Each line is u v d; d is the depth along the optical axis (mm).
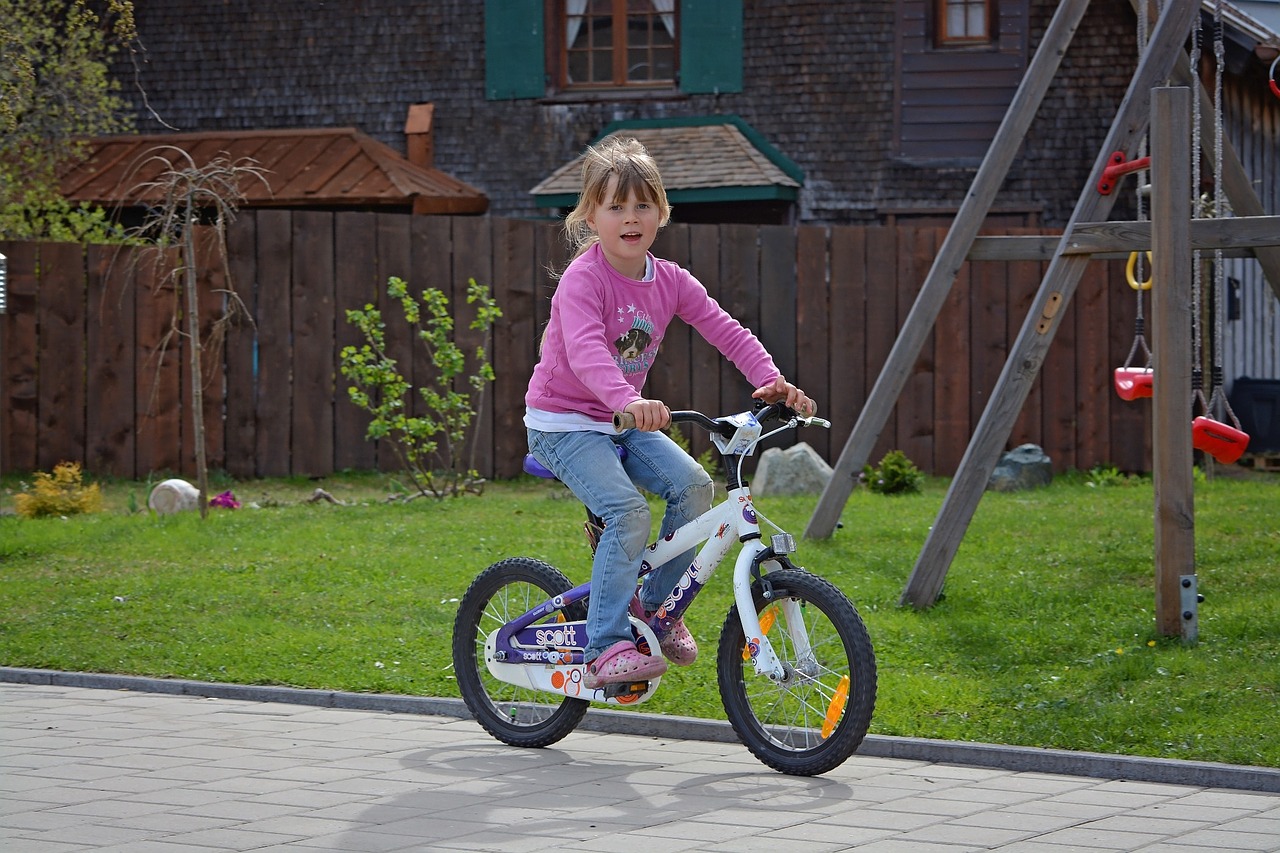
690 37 16984
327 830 4117
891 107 16547
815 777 4758
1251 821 4172
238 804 4402
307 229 12445
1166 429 6320
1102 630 6590
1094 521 9633
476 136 17500
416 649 6590
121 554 8836
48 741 5227
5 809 4332
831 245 12641
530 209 17406
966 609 7164
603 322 4891
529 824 4180
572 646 5102
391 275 12500
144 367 12328
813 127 16734
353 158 16672
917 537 9133
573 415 4961
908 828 4113
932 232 12578
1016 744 5004
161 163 16688
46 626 7070
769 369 5066
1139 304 7969
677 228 12602
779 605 4871
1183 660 5941
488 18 17375
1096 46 16141
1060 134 16250
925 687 5664
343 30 17688
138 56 18016
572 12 17438
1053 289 7129
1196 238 6430
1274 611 6738
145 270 12312
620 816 4266
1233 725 5066
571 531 9516
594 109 17250
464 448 12578
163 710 5789
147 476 12359
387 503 11023
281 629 6996
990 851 3885
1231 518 9375
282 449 12500
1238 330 14477
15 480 12156
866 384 12664
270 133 17391
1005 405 7203
